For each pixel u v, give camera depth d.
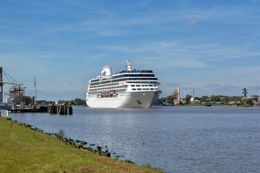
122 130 108.56
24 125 82.81
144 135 93.12
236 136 91.25
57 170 30.38
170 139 83.88
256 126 127.50
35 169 30.72
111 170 32.47
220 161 54.09
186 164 51.91
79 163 33.25
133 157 57.66
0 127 62.59
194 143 76.25
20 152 37.62
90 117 180.62
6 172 29.78
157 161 54.19
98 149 58.25
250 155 59.75
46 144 46.75
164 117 187.38
